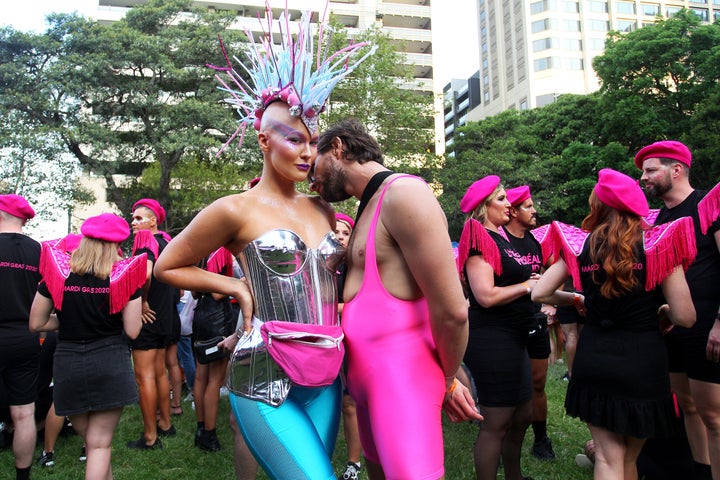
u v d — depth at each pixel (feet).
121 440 14.89
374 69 58.34
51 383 14.60
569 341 15.84
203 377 14.28
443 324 5.74
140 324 10.31
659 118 62.49
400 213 5.70
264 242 6.12
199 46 67.21
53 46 64.69
